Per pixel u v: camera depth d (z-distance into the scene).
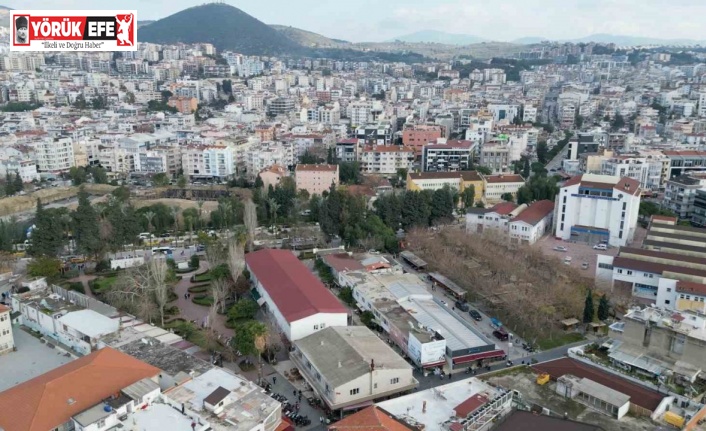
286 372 152.62
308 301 170.88
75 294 185.12
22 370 153.50
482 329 179.00
